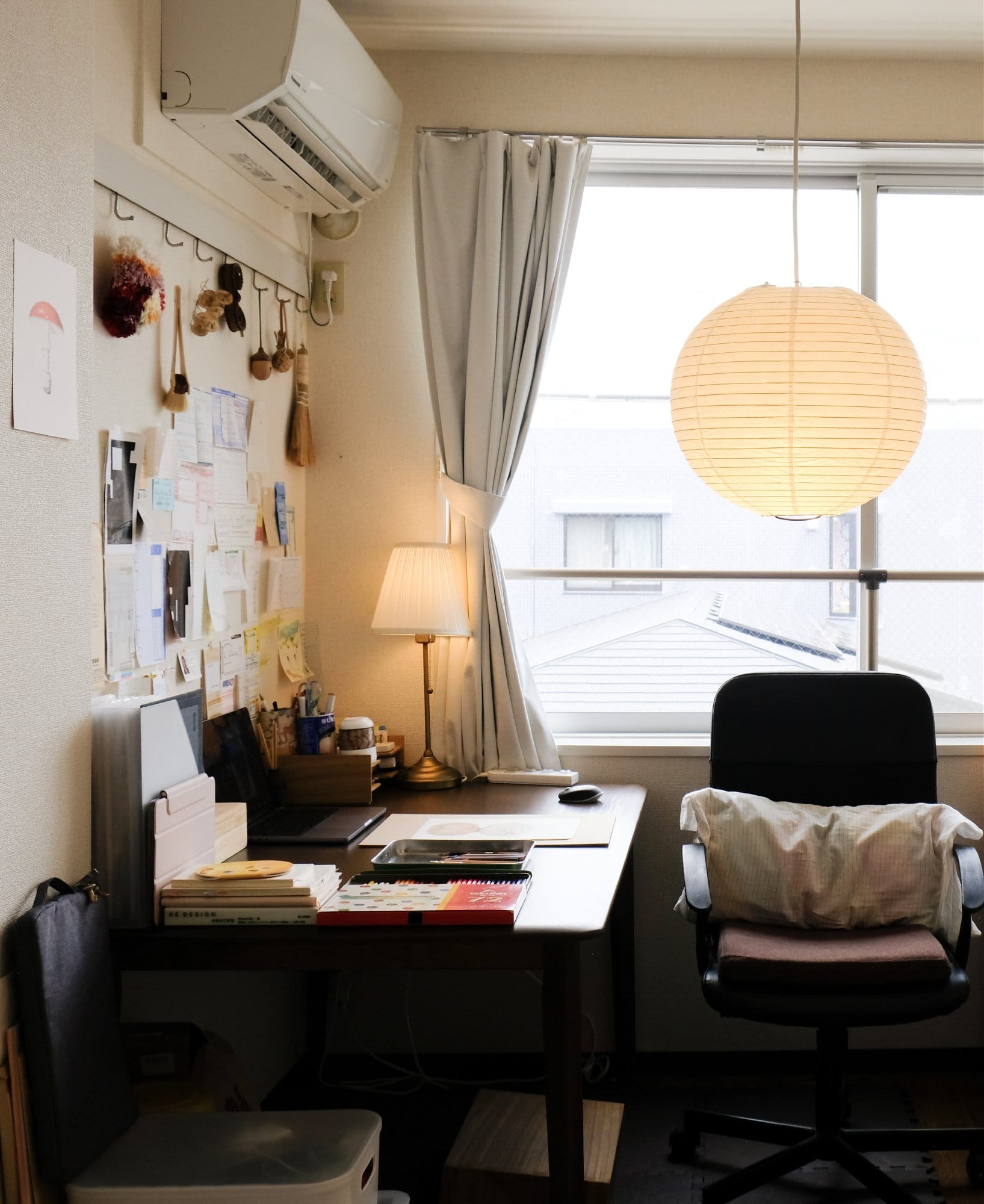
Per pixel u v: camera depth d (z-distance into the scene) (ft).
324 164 8.13
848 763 8.23
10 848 4.83
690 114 9.50
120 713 5.62
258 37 6.70
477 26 9.04
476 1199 6.79
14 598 4.90
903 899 7.55
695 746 9.46
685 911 7.58
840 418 6.36
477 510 9.21
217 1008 7.83
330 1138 5.18
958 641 9.90
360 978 9.56
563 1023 5.45
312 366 9.61
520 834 7.25
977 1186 7.57
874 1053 9.43
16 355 4.89
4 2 4.77
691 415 6.68
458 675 9.30
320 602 9.66
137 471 6.48
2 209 4.78
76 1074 4.88
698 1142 7.98
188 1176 4.82
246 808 7.08
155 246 6.74
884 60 9.49
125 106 6.36
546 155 9.15
